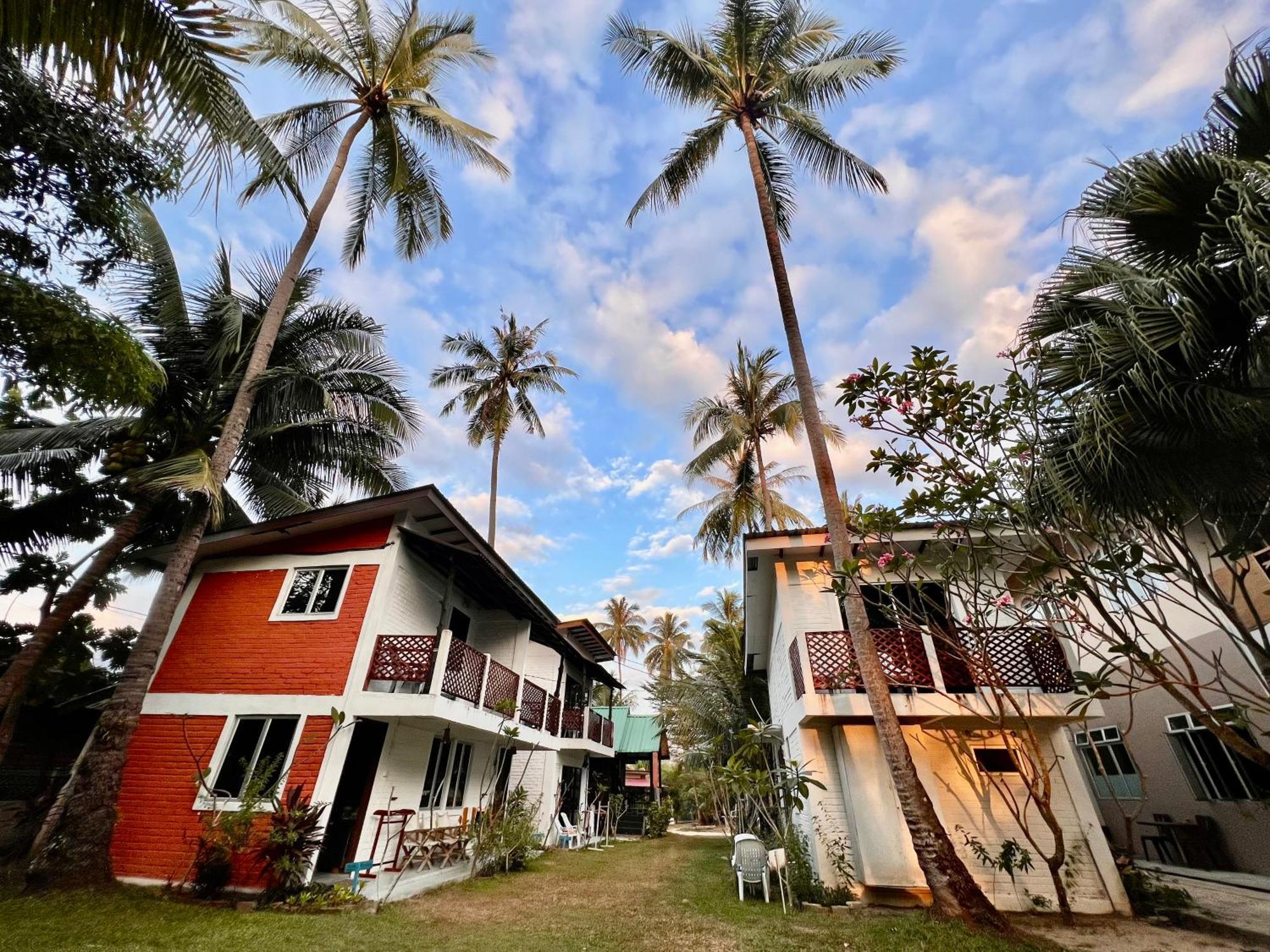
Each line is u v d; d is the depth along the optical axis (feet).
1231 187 11.03
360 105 41.24
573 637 60.90
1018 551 17.04
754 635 51.16
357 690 29.63
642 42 39.19
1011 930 19.34
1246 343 10.94
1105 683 13.12
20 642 41.06
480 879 32.48
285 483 42.06
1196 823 32.73
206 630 32.81
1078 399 12.32
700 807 80.69
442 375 74.38
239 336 35.65
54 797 31.37
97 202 19.08
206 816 26.35
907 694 27.37
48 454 34.55
